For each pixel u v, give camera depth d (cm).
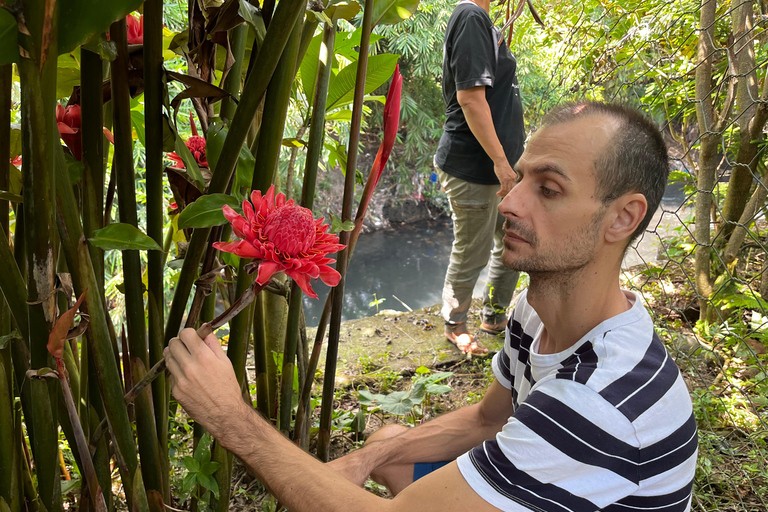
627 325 90
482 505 83
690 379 206
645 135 86
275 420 157
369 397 183
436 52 714
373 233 750
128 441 89
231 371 89
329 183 735
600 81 224
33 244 73
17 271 78
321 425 135
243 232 70
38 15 63
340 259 119
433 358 238
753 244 240
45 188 70
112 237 78
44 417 87
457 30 205
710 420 187
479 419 127
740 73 212
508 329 119
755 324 221
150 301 94
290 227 69
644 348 89
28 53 64
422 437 126
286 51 85
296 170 482
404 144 823
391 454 124
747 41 200
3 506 88
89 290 79
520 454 82
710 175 223
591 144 85
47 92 67
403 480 127
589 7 257
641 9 237
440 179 233
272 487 91
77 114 91
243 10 83
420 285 586
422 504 85
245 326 104
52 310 77
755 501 158
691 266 280
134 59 91
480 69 198
